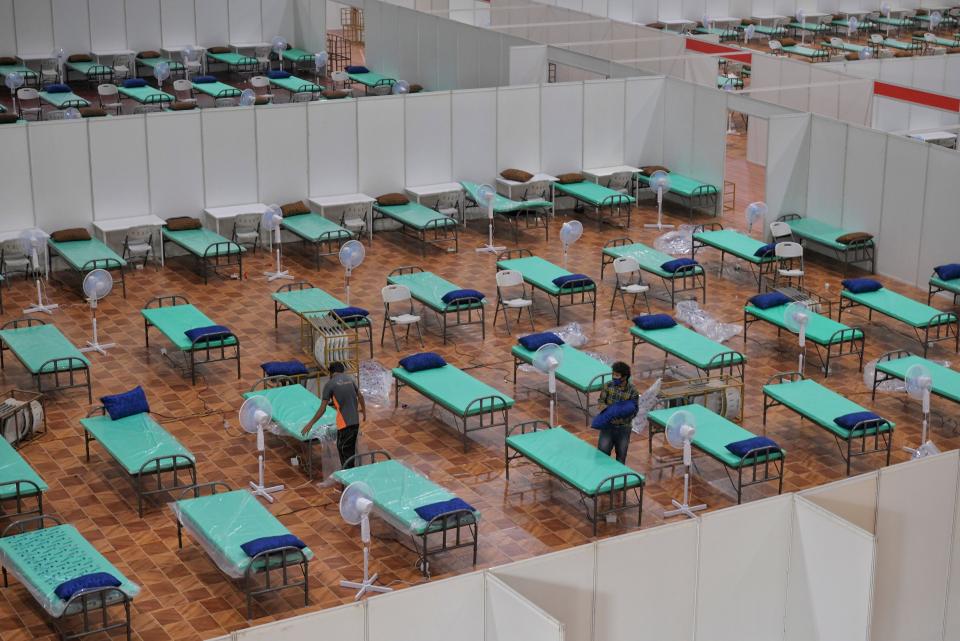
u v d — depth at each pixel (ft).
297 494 49.03
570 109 86.89
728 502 48.98
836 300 71.00
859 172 75.92
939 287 67.51
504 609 34.40
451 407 52.19
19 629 39.73
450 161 84.43
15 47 112.98
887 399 58.65
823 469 51.88
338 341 56.80
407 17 109.81
